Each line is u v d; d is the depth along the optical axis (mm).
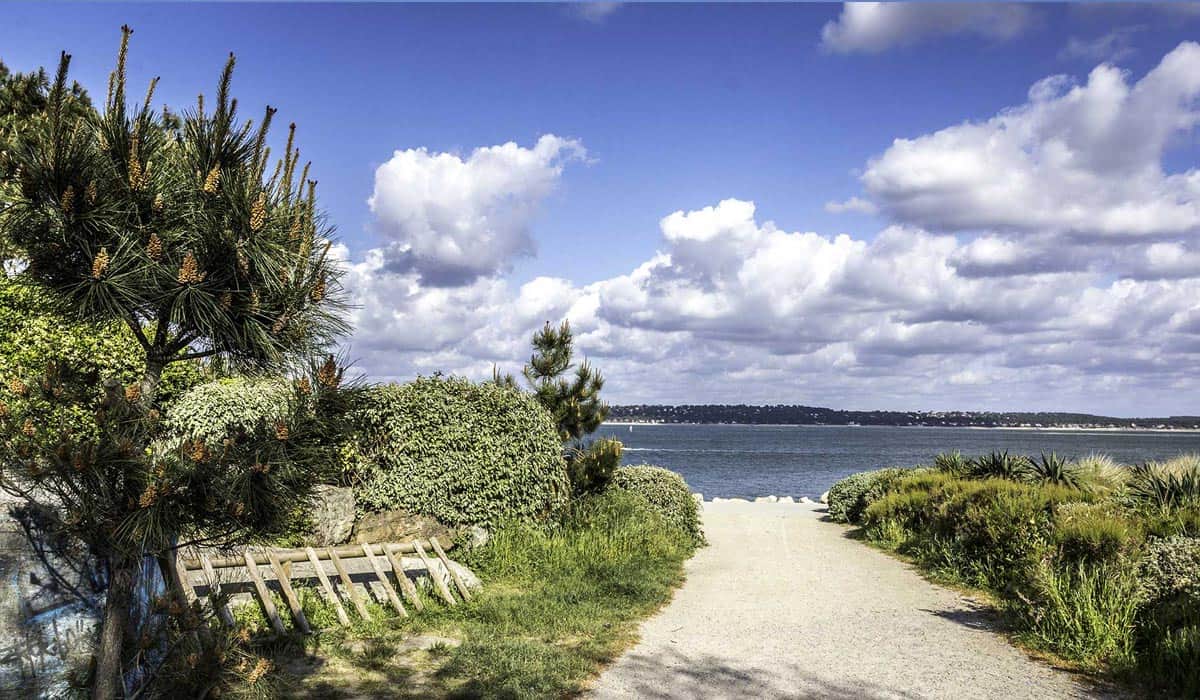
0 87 12688
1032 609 8445
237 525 4137
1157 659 6863
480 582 10461
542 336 17375
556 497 13586
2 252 3955
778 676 6930
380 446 11914
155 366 4395
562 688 6465
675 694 6391
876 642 8180
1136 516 10727
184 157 4355
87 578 4883
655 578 11383
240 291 4254
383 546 9781
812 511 25859
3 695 4387
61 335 9422
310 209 4707
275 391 4730
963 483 15484
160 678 4492
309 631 7961
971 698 6328
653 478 17406
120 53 4141
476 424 12586
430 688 6422
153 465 3943
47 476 3752
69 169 3838
